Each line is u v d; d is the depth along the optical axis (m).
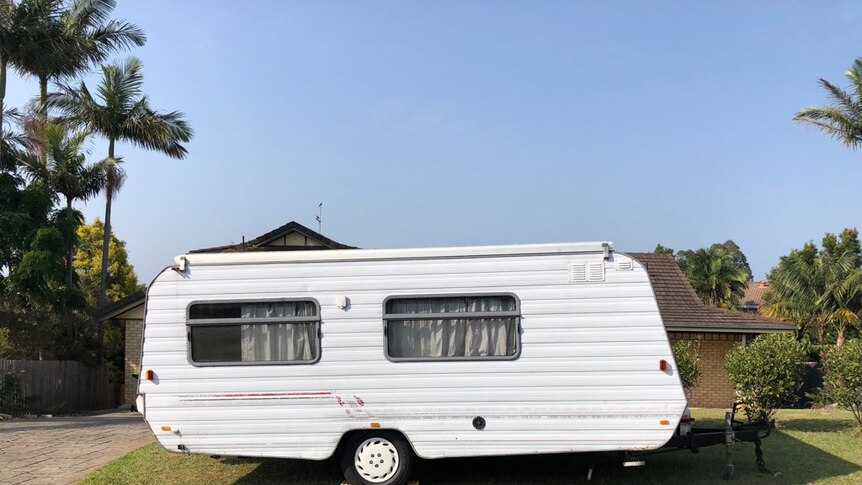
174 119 24.42
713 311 18.22
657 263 20.09
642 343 7.04
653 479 7.72
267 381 7.27
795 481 7.63
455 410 7.13
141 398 7.30
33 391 17.09
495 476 7.92
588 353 7.07
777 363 11.40
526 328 7.15
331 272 7.37
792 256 30.83
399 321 7.28
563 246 7.19
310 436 7.22
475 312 7.21
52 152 21.27
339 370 7.25
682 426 7.42
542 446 7.05
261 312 7.38
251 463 8.66
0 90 19.89
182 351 7.34
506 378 7.12
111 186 22.94
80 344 21.48
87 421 14.23
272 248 19.69
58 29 20.48
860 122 23.36
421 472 8.06
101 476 7.95
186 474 8.10
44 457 9.36
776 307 30.92
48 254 17.83
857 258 31.20
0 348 17.94
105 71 23.58
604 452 7.29
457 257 7.28
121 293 30.02
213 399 7.28
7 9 19.30
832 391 11.87
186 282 7.42
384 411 7.18
